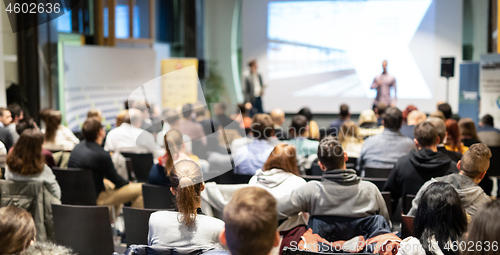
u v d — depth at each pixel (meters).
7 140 4.04
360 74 9.08
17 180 2.84
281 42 9.55
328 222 2.17
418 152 2.71
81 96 7.16
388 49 8.86
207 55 10.45
